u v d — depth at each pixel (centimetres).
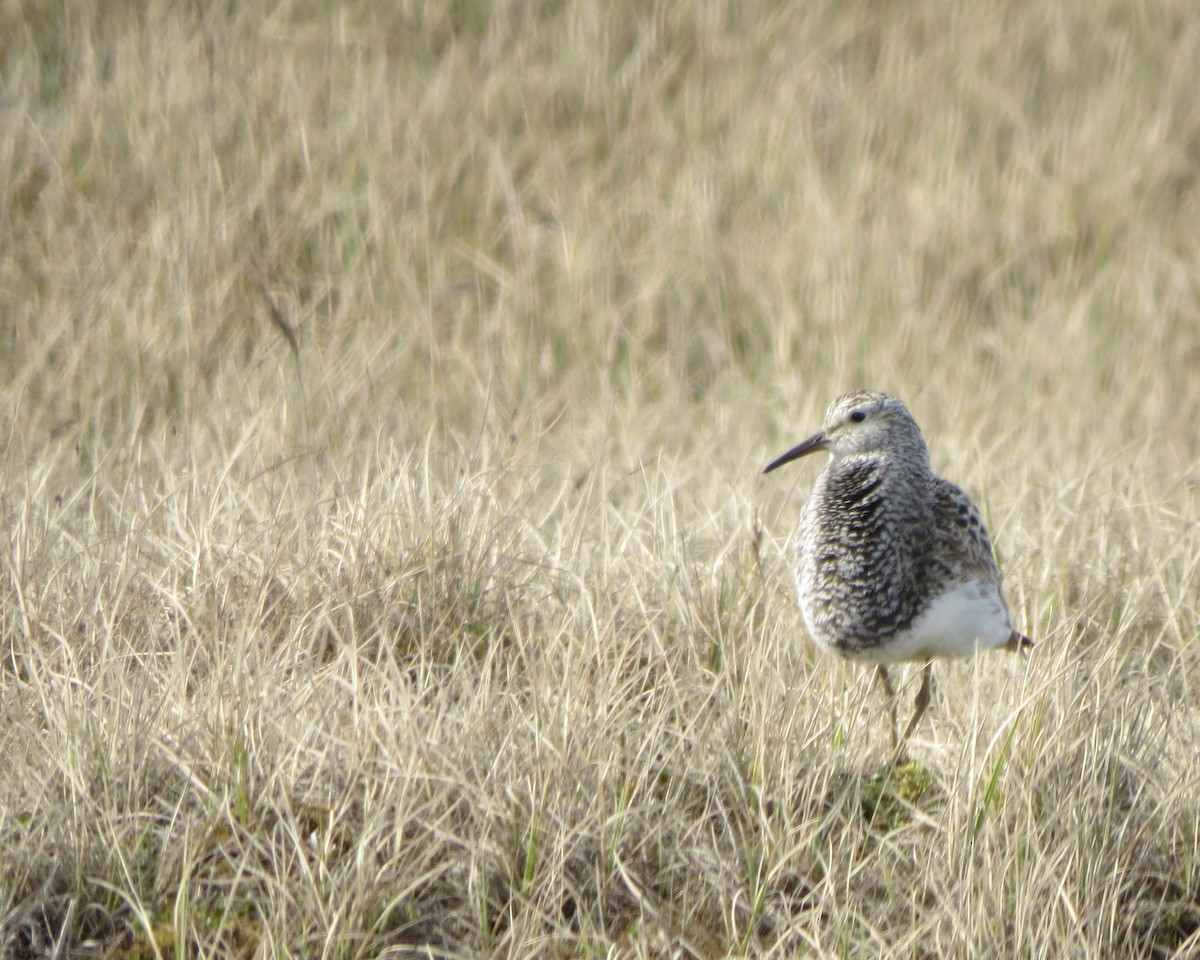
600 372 1614
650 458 1379
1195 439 1528
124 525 1041
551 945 721
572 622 953
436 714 816
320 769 798
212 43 1897
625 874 742
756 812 808
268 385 1433
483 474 1118
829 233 1795
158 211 1695
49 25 1945
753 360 1697
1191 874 794
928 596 894
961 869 759
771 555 1102
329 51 1962
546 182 1873
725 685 903
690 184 1877
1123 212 1914
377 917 722
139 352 1478
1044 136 2052
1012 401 1584
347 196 1766
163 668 896
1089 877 759
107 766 780
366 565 990
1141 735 857
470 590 1002
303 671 879
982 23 2205
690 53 2116
